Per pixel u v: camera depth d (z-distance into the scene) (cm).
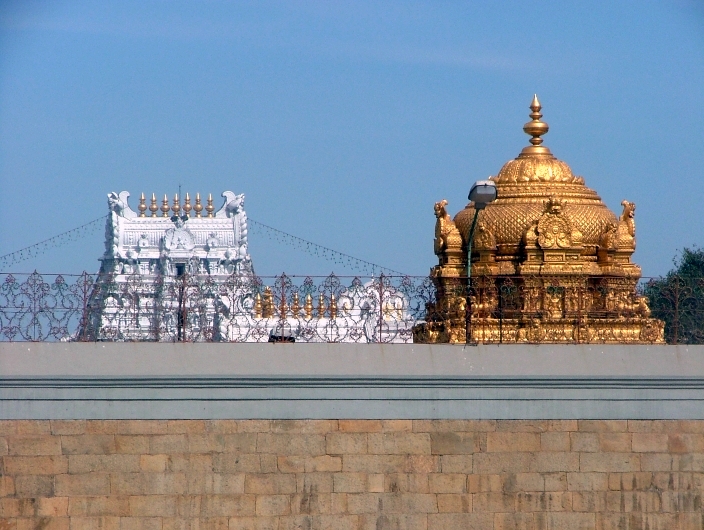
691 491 4731
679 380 4725
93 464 4550
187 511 4566
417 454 4644
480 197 4753
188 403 4578
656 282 4994
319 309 4788
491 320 4916
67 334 4638
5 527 4512
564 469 4688
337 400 4622
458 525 4647
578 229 5156
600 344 4738
